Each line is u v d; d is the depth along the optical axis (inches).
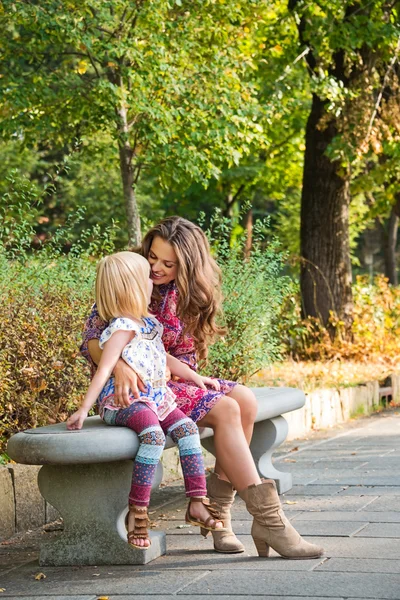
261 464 242.4
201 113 482.9
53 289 285.1
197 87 481.7
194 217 1066.1
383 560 169.5
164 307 191.2
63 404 273.4
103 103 483.5
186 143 489.1
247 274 336.2
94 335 181.2
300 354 600.1
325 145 608.7
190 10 482.9
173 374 188.9
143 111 454.6
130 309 177.3
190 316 190.1
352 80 585.0
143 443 170.6
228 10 491.2
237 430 180.1
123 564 176.6
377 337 636.1
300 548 173.3
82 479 178.2
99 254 330.0
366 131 563.5
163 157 493.0
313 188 616.7
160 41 451.2
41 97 471.5
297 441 356.5
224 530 184.1
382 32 544.7
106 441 166.9
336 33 544.1
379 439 353.4
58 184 1071.0
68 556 179.2
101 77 478.9
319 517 210.2
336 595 148.4
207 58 494.3
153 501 244.7
